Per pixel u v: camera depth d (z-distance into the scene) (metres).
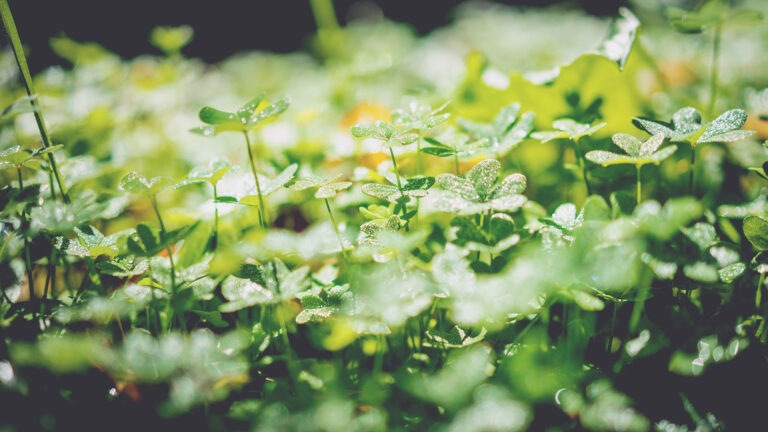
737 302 0.42
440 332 0.41
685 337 0.42
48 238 0.42
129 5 1.22
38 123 0.43
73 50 0.67
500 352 0.42
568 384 0.41
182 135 0.64
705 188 0.48
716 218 0.45
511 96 0.50
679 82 0.63
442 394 0.40
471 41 1.12
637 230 0.41
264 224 0.42
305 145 0.51
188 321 0.44
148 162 0.55
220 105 0.77
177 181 0.43
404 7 1.55
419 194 0.41
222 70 1.07
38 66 0.78
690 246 0.41
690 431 0.40
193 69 0.79
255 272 0.41
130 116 0.62
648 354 0.42
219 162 0.43
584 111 0.49
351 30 1.22
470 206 0.40
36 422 0.40
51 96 0.58
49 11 0.91
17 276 0.43
